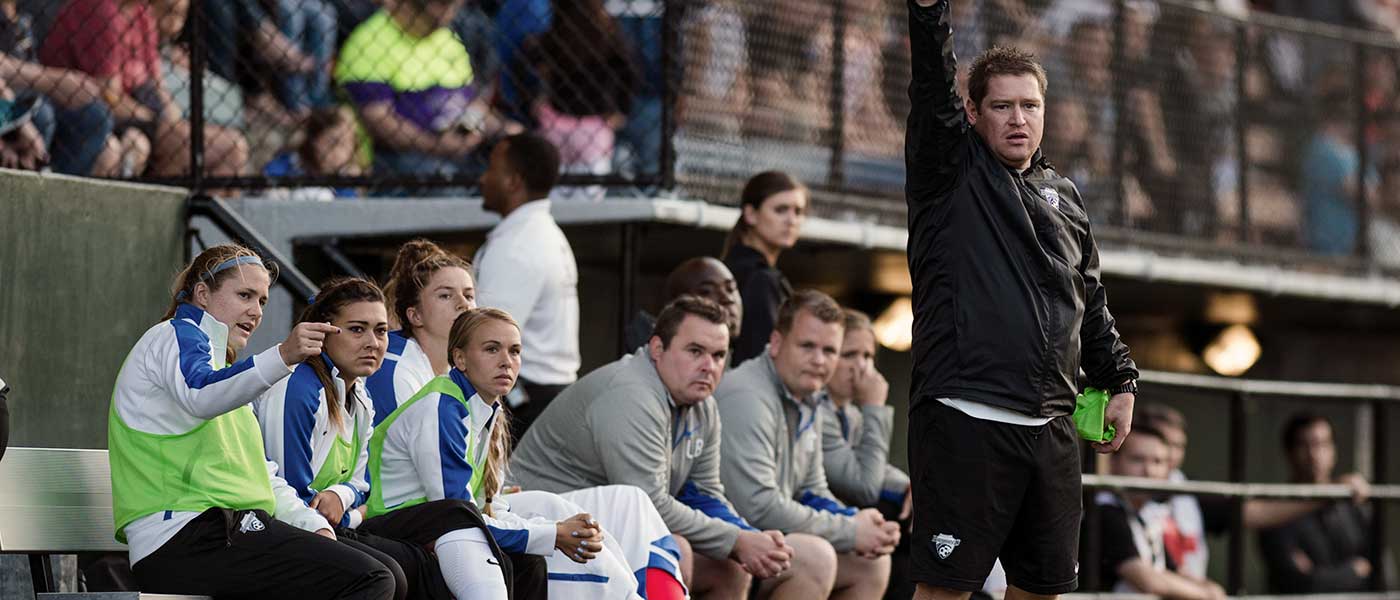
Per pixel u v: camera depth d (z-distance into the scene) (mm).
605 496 19203
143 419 15633
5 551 16109
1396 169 34500
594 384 20219
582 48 25406
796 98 27031
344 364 16719
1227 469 36531
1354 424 37719
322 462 16766
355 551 15594
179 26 25453
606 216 24766
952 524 15938
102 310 21328
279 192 25984
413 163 25766
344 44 25891
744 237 23859
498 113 25672
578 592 18203
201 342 15570
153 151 25406
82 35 24859
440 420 17094
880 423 23516
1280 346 37031
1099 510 27781
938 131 15938
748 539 19938
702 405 20781
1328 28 33781
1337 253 33438
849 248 27203
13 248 20375
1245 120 32344
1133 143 30812
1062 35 30062
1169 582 28297
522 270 22781
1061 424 16141
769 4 26625
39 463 16562
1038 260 15961
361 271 26562
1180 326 36312
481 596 16641
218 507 15453
